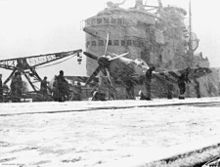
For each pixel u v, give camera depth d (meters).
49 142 6.16
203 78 56.97
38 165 4.16
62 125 9.15
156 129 8.16
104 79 37.12
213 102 24.69
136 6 53.28
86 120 10.57
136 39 48.06
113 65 37.97
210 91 59.22
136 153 4.95
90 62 48.69
